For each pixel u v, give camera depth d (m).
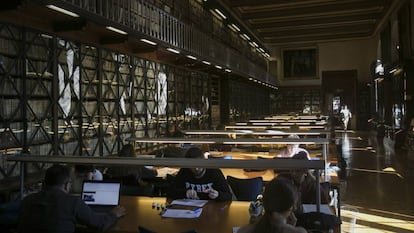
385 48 19.38
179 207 3.42
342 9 18.59
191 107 12.64
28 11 5.36
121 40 7.24
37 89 5.63
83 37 6.73
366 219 6.03
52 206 2.77
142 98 9.07
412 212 6.43
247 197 4.20
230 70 14.90
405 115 14.14
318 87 27.20
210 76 15.09
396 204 6.95
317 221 2.74
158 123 9.89
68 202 2.80
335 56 26.91
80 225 2.96
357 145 16.47
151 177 4.97
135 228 2.90
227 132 6.89
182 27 10.48
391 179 9.20
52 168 2.94
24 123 5.34
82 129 6.68
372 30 24.05
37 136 5.62
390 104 17.91
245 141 5.00
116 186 3.48
